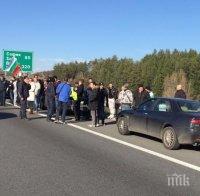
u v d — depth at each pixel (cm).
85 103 2234
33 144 1358
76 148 1309
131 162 1112
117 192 813
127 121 1628
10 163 1052
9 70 3934
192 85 9338
